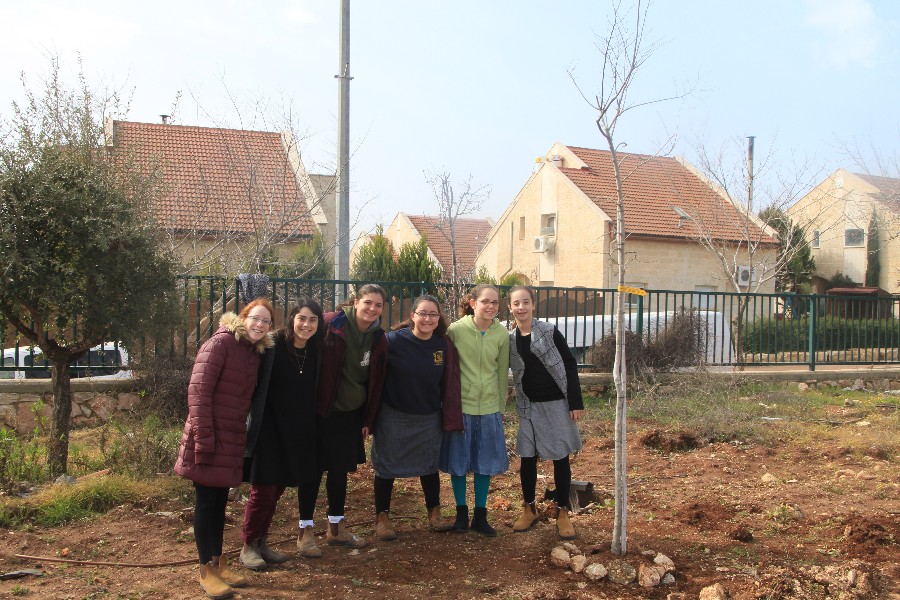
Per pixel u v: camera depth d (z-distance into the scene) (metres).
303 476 4.78
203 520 4.36
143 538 5.20
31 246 6.24
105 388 9.09
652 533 5.55
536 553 5.13
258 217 15.90
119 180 6.96
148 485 6.14
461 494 5.52
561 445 5.42
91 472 6.66
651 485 7.02
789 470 7.64
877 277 36.91
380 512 5.39
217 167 20.66
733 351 14.73
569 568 4.88
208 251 13.10
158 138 22.20
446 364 5.36
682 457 8.18
